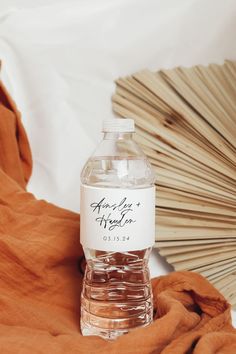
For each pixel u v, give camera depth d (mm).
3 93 593
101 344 420
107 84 627
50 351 402
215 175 599
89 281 498
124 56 625
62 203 632
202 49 642
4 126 583
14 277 490
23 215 522
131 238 431
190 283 506
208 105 611
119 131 447
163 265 625
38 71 612
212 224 597
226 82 628
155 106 618
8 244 485
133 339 403
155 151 611
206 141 605
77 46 613
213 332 429
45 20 606
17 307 475
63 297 509
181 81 621
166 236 599
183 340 419
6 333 439
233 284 591
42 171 631
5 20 603
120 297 499
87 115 627
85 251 499
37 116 623
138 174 518
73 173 631
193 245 603
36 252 491
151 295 497
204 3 630
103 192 428
